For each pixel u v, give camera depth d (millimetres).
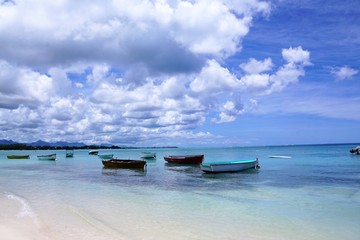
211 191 20547
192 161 46094
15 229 10961
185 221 12656
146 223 12344
